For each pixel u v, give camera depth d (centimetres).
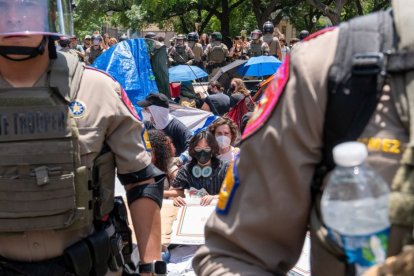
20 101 196
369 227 104
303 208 121
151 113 561
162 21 2866
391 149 110
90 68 217
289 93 120
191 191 415
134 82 709
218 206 132
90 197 206
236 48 1719
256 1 2680
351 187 104
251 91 1074
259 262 125
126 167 217
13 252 203
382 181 107
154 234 227
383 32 115
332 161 117
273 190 121
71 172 199
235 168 128
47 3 198
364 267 105
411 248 99
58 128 198
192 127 611
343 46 117
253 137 124
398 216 106
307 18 3008
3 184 195
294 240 126
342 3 1795
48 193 197
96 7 2700
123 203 229
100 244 209
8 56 196
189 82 1042
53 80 201
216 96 848
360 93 113
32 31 192
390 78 111
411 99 108
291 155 118
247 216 124
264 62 1062
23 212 196
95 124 206
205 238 135
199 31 2909
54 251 204
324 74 116
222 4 2800
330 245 115
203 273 131
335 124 115
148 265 227
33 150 195
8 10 191
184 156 498
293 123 118
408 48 110
